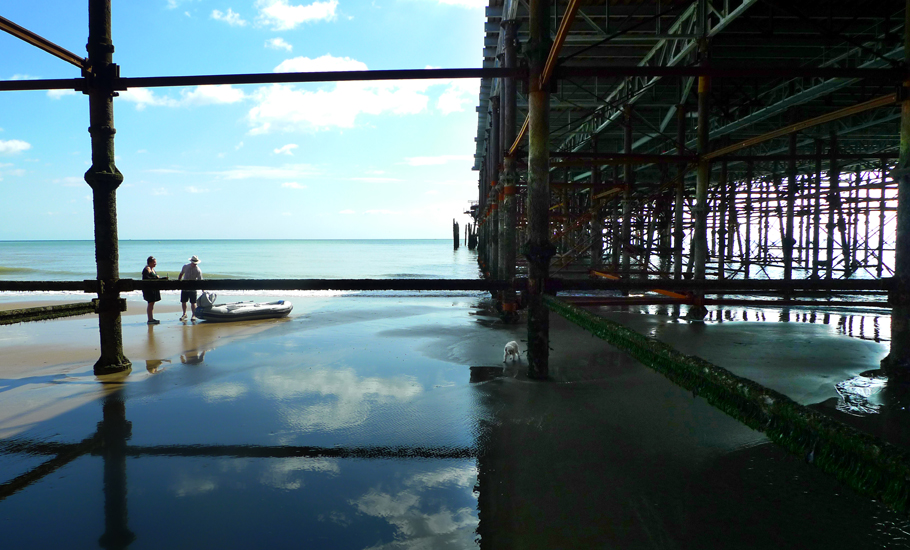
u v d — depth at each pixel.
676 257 12.38
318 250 100.44
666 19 12.98
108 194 6.17
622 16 12.80
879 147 24.03
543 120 5.71
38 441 4.49
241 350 8.33
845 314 11.73
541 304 6.02
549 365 6.99
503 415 5.08
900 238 5.49
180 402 5.57
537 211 5.85
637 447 4.29
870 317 11.23
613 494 3.53
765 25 12.46
